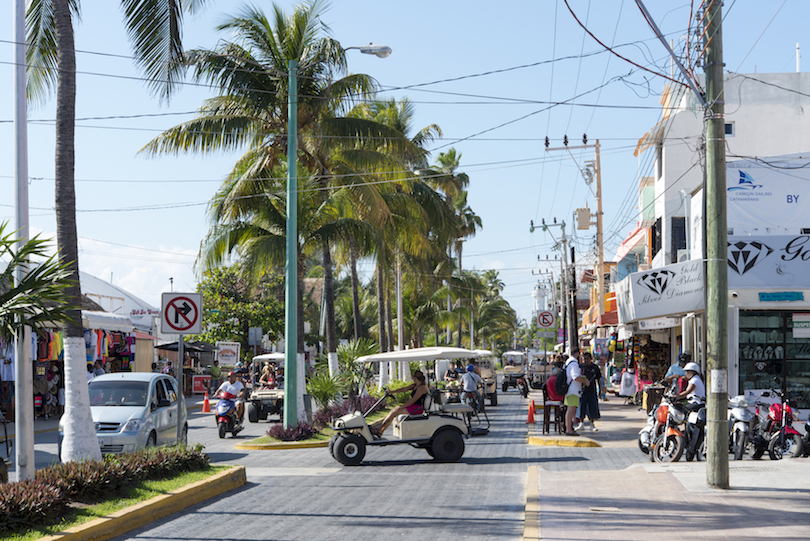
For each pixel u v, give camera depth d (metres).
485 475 13.15
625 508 9.30
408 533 8.38
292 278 19.45
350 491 11.48
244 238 23.42
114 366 34.50
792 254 20.42
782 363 21.45
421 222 32.38
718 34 10.89
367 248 23.98
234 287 48.75
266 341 50.84
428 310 52.78
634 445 17.17
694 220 25.67
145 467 10.85
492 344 113.50
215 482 11.20
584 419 20.59
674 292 20.20
